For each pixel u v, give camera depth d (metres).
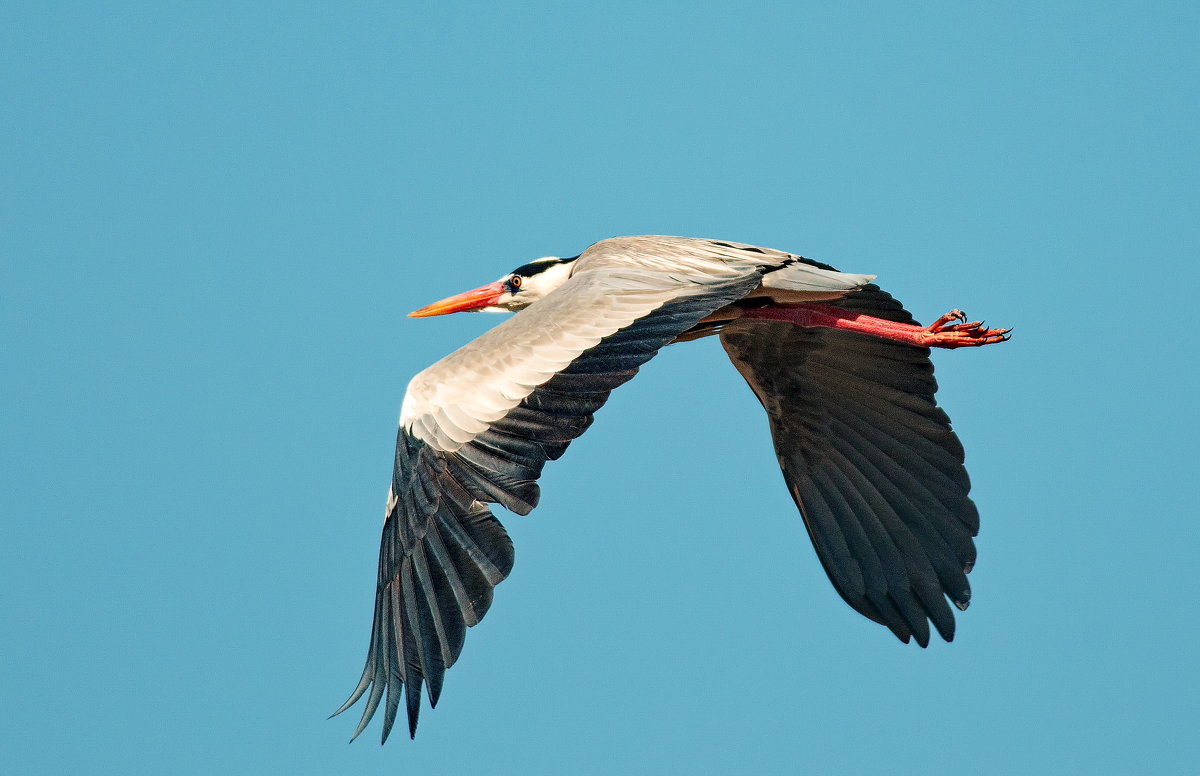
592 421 10.77
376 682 10.23
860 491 14.81
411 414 10.96
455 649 9.98
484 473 10.52
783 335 14.58
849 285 12.75
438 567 10.30
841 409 14.85
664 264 13.20
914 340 13.53
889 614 14.49
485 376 11.03
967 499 14.27
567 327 11.47
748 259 13.16
